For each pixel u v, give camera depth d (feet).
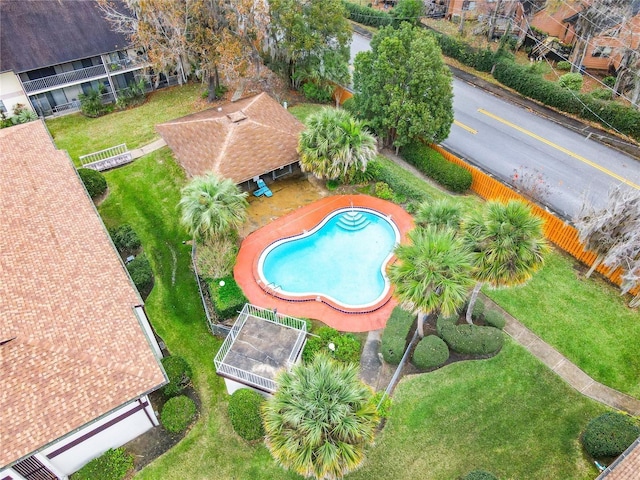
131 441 60.39
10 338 53.31
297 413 48.37
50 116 127.13
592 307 77.05
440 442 59.41
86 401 50.83
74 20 122.42
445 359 67.67
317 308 77.41
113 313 59.62
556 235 87.61
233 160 93.86
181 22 110.63
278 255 88.02
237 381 62.18
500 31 158.20
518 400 63.98
